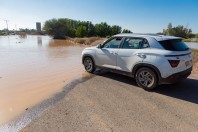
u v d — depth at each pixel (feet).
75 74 26.78
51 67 32.65
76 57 46.14
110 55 22.61
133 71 20.27
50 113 14.17
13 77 25.63
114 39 22.81
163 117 13.69
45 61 39.42
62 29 226.17
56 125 12.46
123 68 21.44
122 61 21.35
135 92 18.81
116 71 22.35
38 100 16.96
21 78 25.11
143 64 19.07
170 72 17.51
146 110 14.78
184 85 21.07
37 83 22.62
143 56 19.02
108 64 23.17
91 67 25.93
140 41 19.95
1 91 19.76
